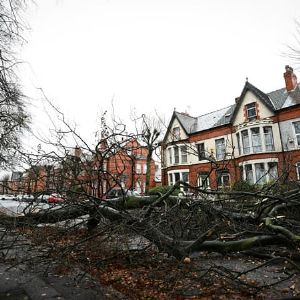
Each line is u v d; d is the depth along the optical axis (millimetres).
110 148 6184
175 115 30250
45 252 5164
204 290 3809
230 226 6105
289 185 8562
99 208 6145
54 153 5887
